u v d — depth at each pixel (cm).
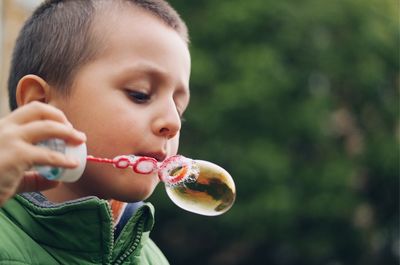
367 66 1756
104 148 230
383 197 1812
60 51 239
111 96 231
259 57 1650
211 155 1603
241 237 1642
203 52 1658
